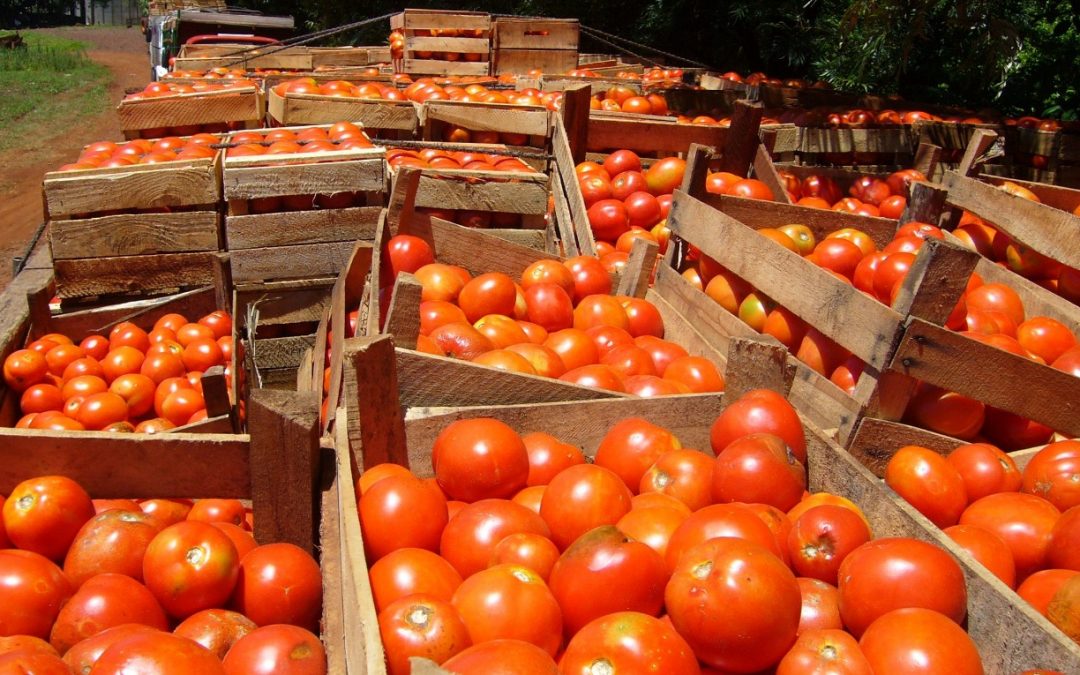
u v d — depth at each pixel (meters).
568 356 4.26
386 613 2.14
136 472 2.76
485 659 1.87
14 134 22.28
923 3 12.11
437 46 12.41
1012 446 3.89
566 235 6.61
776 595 2.15
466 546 2.58
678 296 5.27
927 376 3.49
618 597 2.28
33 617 2.31
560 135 7.02
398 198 5.10
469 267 5.34
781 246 4.27
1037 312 4.75
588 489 2.72
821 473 3.16
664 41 21.08
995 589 2.32
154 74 21.28
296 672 2.14
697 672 2.08
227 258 5.71
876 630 2.19
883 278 4.23
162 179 5.61
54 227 5.56
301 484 2.71
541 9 22.19
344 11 26.38
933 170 7.74
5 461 2.70
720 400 3.54
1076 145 9.71
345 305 4.79
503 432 2.97
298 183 5.52
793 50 19.02
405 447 3.17
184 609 2.42
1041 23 16.77
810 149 8.97
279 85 8.55
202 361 5.31
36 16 68.12
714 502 2.95
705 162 5.38
